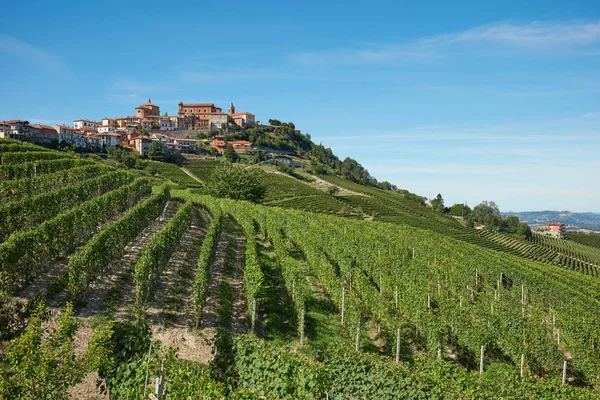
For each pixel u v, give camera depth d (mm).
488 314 28328
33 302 19672
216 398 12297
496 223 154375
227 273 32594
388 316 25438
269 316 26172
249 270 28359
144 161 124625
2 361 15250
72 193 37719
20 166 45156
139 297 22641
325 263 33656
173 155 140875
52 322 19641
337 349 18516
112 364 14031
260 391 15617
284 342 23688
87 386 15156
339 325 27266
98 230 34469
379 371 16797
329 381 16016
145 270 23531
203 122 199125
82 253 23484
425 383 16031
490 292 39688
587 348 25281
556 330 31750
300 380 15195
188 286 28156
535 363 24672
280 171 149875
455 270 40688
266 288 28469
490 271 42844
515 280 42531
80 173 48625
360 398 16484
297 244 44219
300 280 31234
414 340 26547
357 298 31250
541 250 120500
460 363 24859
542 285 40844
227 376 16719
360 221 74562
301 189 124625
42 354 11766
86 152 127312
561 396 17094
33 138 118125
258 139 189750
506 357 25531
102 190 45062
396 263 40250
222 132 191625
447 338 25391
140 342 14773
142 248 33938
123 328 15219
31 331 12383
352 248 43062
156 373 13195
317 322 26953
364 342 24812
